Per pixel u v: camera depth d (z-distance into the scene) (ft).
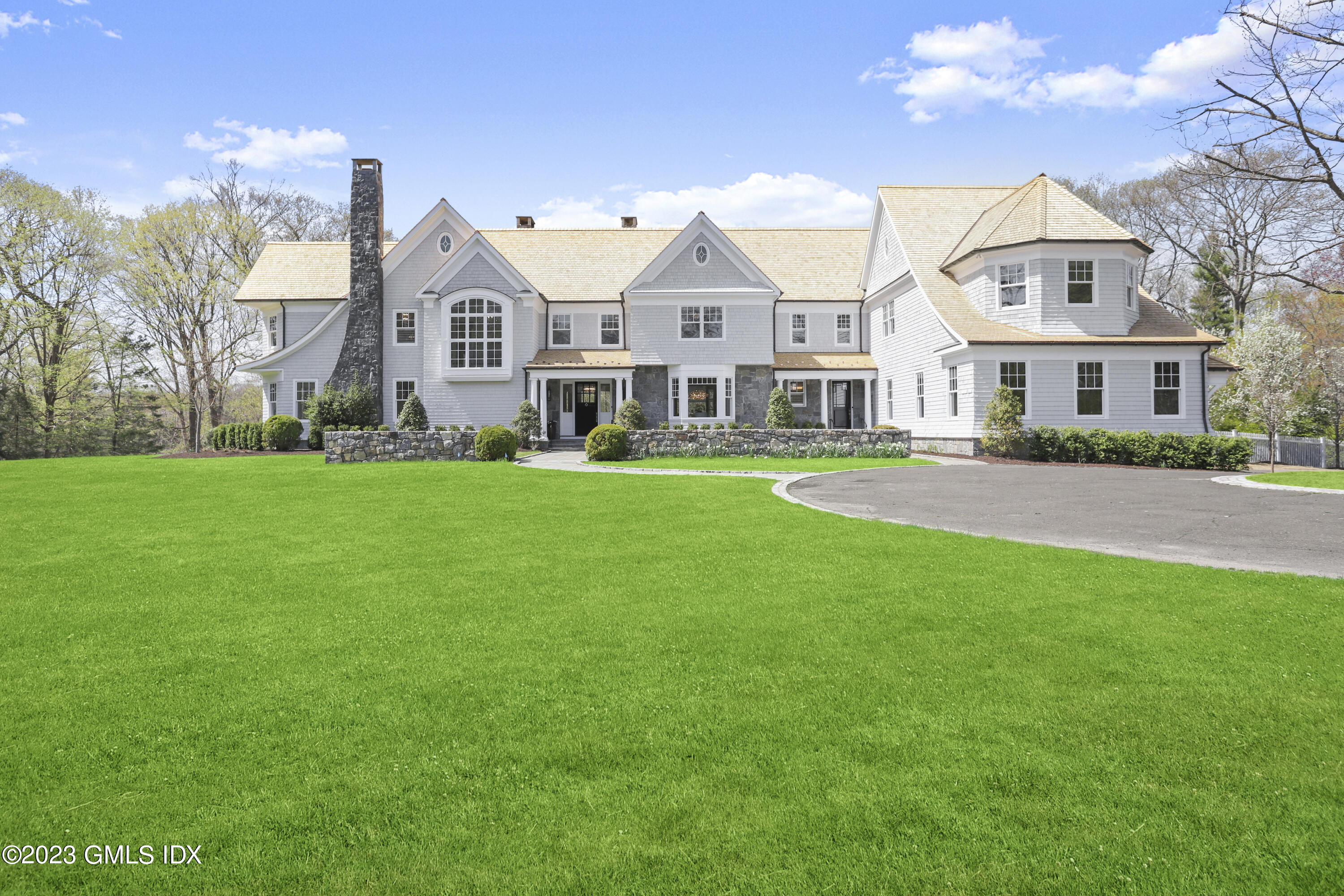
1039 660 16.98
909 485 51.52
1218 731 13.35
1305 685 15.31
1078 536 31.71
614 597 22.94
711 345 104.47
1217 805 11.07
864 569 25.80
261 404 192.95
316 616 21.34
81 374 140.36
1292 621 19.29
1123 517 36.91
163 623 20.86
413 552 30.17
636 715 14.44
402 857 10.16
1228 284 126.52
